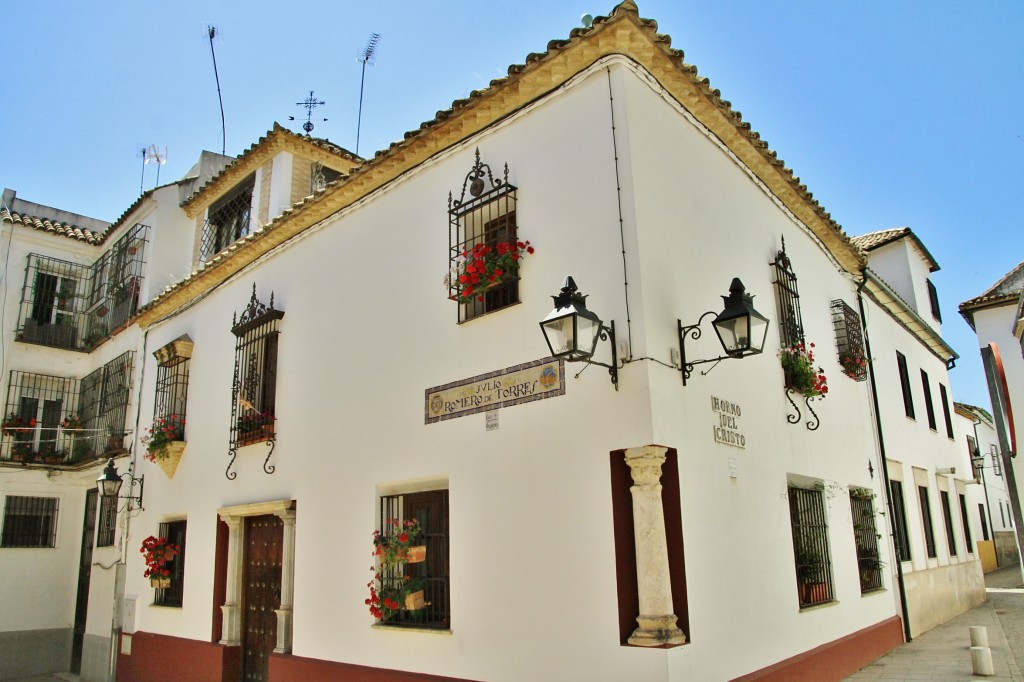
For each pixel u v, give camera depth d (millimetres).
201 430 10828
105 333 14781
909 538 11844
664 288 6160
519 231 6895
